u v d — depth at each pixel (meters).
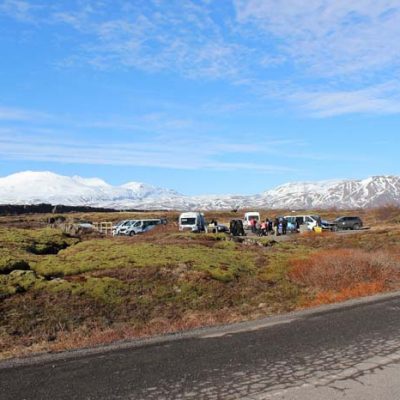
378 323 10.02
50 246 29.41
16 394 6.02
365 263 20.62
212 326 11.24
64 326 15.22
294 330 9.48
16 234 31.58
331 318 10.80
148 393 5.89
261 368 6.81
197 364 7.09
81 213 127.94
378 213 92.19
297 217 57.38
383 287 17.92
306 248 32.25
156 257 23.30
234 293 18.94
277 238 44.25
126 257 23.25
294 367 6.83
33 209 133.25
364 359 7.19
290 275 21.17
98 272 20.52
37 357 8.12
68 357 7.88
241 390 5.92
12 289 17.36
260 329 9.76
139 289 18.62
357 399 5.55
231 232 48.88
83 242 30.66
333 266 20.50
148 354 7.81
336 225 60.19
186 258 23.23
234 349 7.98
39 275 19.64
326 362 7.05
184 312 16.92
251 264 23.56
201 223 48.44
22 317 15.61
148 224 49.00
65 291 17.72
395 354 7.45
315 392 5.79
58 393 5.99
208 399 5.66
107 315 16.47
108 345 8.89
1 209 121.81
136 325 15.25
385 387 5.93
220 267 21.81
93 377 6.59
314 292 19.08
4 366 7.51
